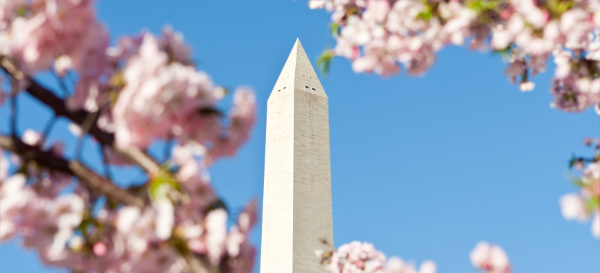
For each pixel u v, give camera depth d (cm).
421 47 646
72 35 349
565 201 455
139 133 339
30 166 389
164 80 327
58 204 346
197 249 354
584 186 457
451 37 639
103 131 373
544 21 591
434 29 635
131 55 368
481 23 652
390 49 654
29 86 369
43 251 344
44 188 392
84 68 357
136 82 327
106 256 361
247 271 376
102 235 362
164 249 349
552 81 907
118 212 359
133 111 329
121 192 368
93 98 359
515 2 602
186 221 361
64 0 342
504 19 634
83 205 359
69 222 345
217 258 361
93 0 350
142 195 366
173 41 376
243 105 367
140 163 363
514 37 634
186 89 336
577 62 809
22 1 361
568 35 594
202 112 352
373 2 667
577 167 786
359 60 674
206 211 382
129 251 350
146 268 349
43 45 346
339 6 745
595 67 808
